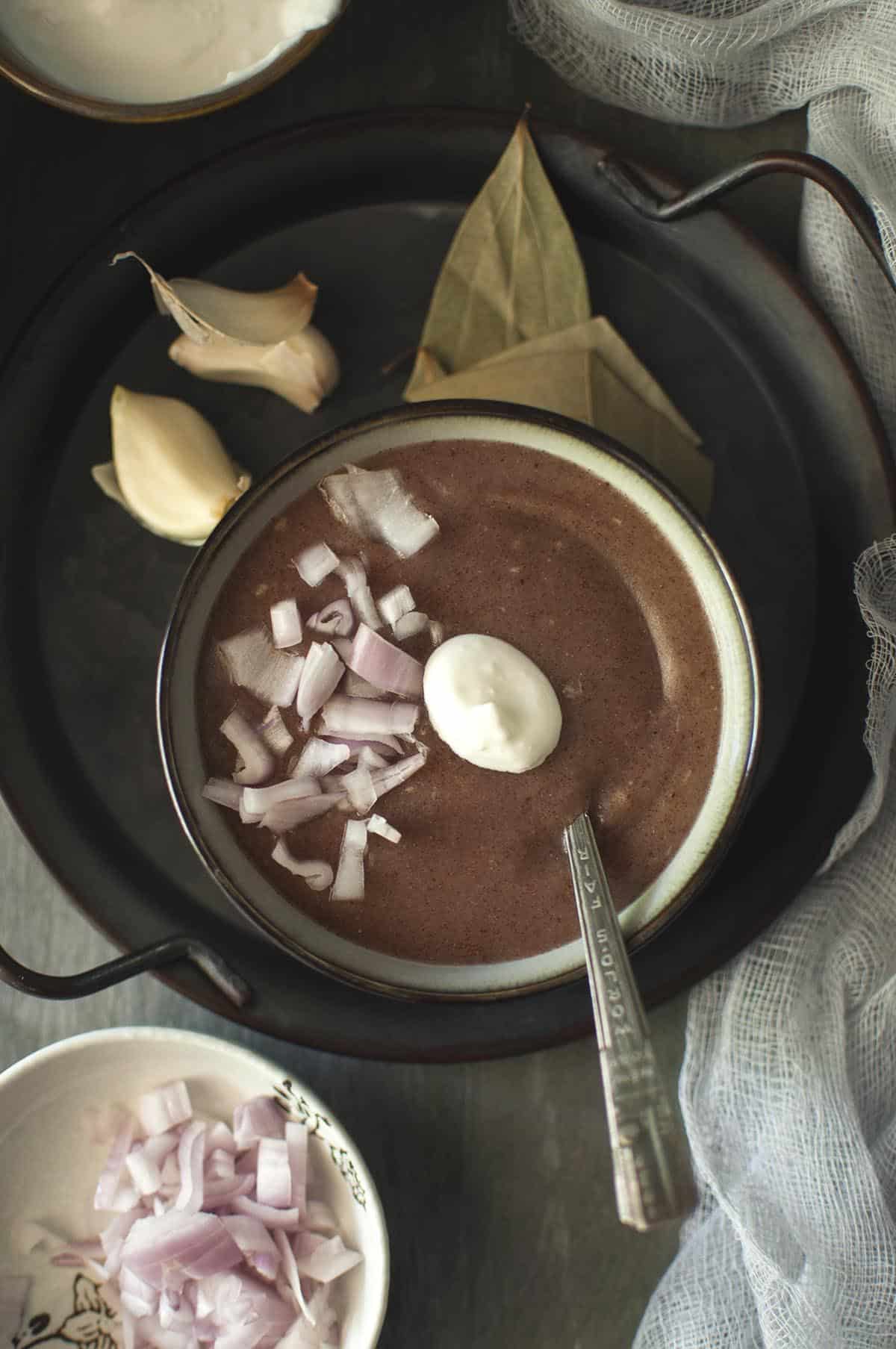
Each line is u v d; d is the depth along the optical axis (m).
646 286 0.57
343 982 0.52
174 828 0.56
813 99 0.57
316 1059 0.57
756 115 0.58
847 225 0.56
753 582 0.57
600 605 0.52
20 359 0.56
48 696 0.56
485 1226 0.57
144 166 0.58
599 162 0.56
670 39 0.56
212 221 0.57
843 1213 0.55
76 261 0.56
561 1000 0.55
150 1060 0.56
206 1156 0.57
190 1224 0.55
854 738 0.56
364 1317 0.55
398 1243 0.57
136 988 0.58
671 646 0.52
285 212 0.57
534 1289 0.57
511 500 0.52
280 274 0.57
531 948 0.52
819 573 0.57
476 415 0.51
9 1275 0.57
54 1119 0.57
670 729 0.52
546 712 0.52
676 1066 0.57
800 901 0.57
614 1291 0.57
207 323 0.55
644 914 0.52
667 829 0.52
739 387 0.57
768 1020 0.56
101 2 0.54
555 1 0.56
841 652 0.56
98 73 0.55
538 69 0.58
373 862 0.52
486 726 0.51
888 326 0.57
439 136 0.56
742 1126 0.56
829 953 0.56
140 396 0.56
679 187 0.56
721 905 0.55
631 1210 0.46
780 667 0.56
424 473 0.52
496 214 0.55
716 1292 0.56
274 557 0.52
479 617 0.52
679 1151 0.46
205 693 0.52
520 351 0.56
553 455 0.52
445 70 0.58
